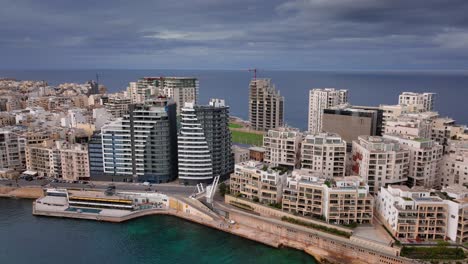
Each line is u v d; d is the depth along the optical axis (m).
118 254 194.88
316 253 189.75
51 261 187.38
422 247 172.75
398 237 180.75
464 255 168.12
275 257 191.12
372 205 197.75
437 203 178.12
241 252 196.50
